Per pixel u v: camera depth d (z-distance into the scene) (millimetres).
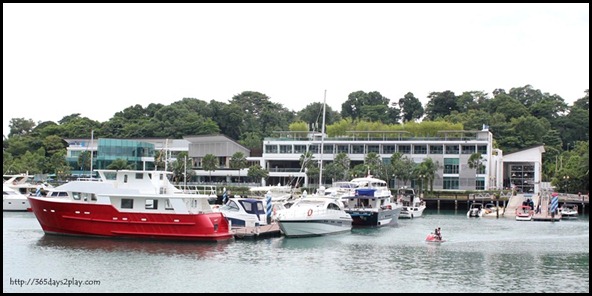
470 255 62719
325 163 163000
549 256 62906
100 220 63719
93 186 64312
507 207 130250
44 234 66688
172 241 63625
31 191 111438
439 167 155000
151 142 171625
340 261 57938
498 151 170750
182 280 48750
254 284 48125
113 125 193500
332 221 77375
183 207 63375
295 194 116312
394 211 94188
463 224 98188
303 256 60000
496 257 61781
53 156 160375
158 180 68938
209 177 164750
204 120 198750
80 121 198125
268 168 166625
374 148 162000
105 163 153125
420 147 159250
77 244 61469
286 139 168375
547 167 193250
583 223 102625
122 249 59500
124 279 48625
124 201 63688
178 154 161250
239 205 75500
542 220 107938
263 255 59875
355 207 89750
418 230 86125
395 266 56062
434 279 51031
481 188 154125
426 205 138750
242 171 161250
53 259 54906
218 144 169250
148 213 63188
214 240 65062
